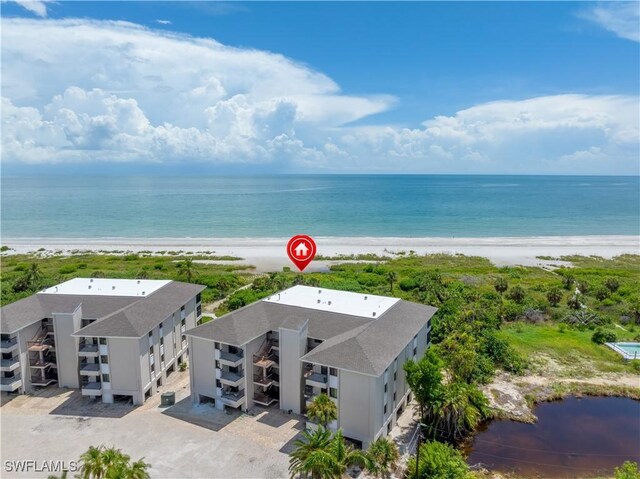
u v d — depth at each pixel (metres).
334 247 148.75
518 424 48.06
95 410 49.19
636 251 141.38
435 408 44.16
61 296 56.78
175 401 51.09
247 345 47.75
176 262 127.06
